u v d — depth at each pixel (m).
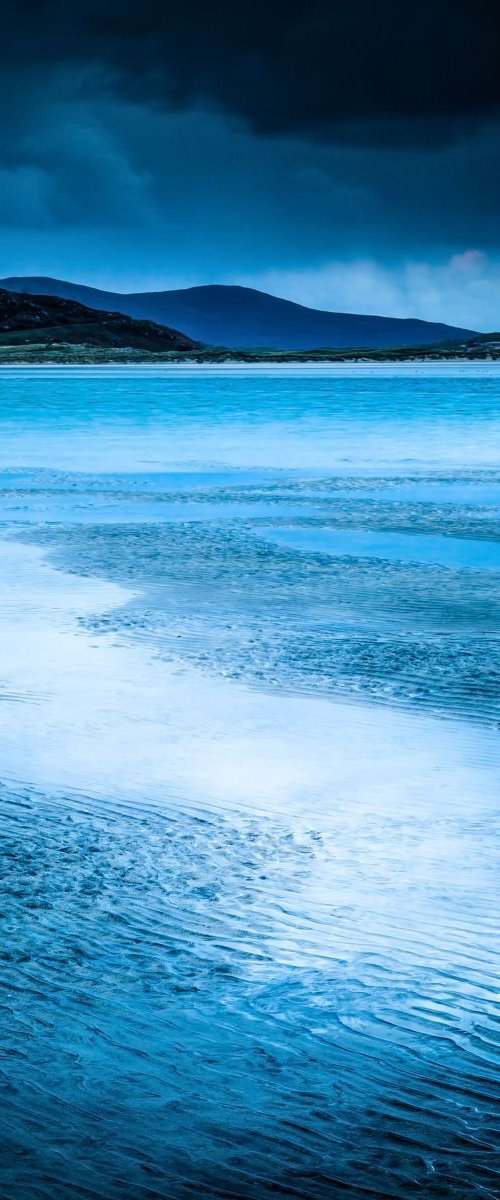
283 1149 3.21
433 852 5.70
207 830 6.08
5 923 4.93
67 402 55.53
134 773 7.00
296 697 8.62
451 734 7.68
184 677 9.20
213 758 7.27
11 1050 3.80
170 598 12.24
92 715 8.20
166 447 31.62
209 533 16.72
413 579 13.20
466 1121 3.37
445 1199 2.97
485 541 15.80
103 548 15.38
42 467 26.81
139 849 5.82
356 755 7.30
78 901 5.18
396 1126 3.33
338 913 4.99
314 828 6.09
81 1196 2.98
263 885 5.33
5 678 9.18
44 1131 3.30
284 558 14.60
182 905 5.12
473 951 4.58
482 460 27.20
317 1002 4.16
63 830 6.10
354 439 33.56
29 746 7.53
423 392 62.03
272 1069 3.68
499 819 6.15
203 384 76.25
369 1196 2.98
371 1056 3.76
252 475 24.78
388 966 4.46
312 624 11.04
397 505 19.67
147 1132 3.30
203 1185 3.03
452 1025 3.98
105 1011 4.10
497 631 10.63
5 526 17.52
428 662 9.52
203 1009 4.11
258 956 4.57
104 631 10.77
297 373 101.12
